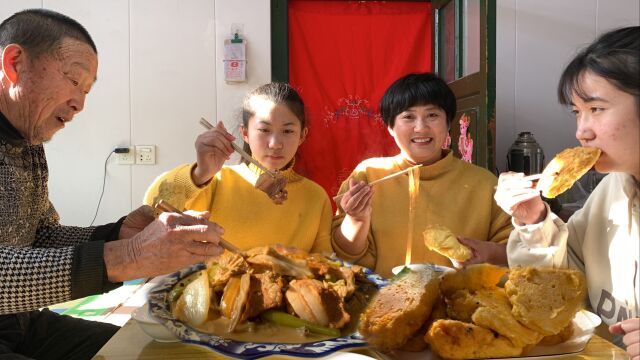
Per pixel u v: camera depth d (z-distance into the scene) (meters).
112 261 1.00
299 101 1.71
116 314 1.85
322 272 1.20
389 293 0.98
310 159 3.53
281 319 1.05
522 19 3.41
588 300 1.37
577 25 3.44
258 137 1.65
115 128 3.26
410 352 0.91
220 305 1.07
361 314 1.00
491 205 1.86
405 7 3.53
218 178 1.83
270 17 3.28
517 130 3.44
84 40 1.29
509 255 1.26
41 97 1.24
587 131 1.06
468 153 2.80
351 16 3.50
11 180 1.29
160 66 3.25
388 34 3.53
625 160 1.04
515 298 0.89
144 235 1.01
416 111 1.78
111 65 3.23
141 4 3.22
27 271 0.99
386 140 3.55
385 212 1.83
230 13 3.25
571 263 1.37
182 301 1.05
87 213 3.28
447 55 3.25
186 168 1.62
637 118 0.99
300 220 1.80
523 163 3.02
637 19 3.46
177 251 0.99
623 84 0.98
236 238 1.75
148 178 3.29
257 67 3.28
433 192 1.85
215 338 0.96
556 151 3.46
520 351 0.87
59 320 1.54
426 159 1.88
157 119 3.27
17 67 1.22
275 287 1.08
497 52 3.42
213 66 3.27
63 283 0.99
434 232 1.27
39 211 1.48
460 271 0.98
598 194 1.39
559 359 0.88
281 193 1.58
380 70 3.54
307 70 3.49
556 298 0.89
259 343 0.94
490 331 0.87
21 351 1.44
